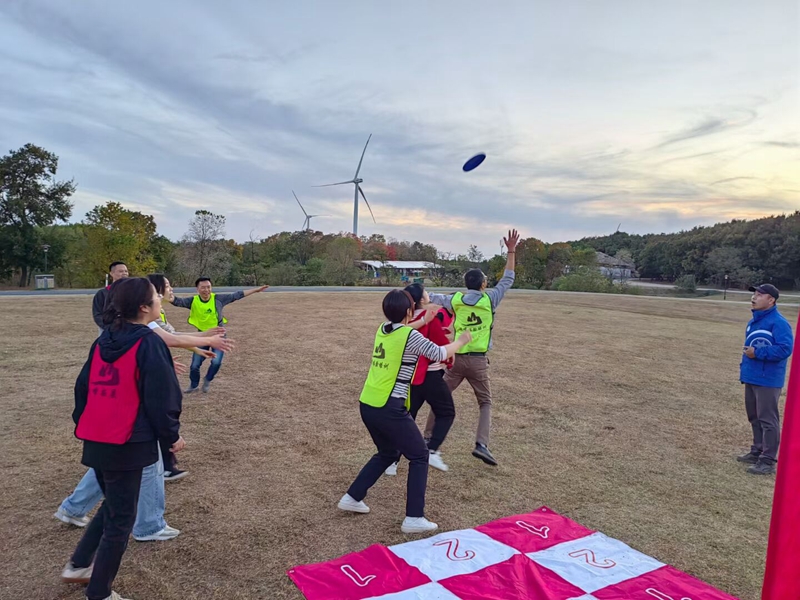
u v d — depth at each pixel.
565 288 50.16
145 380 2.85
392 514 4.31
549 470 5.41
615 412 7.73
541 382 9.52
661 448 6.25
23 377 8.80
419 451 4.00
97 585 2.85
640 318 21.97
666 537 4.11
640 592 3.25
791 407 2.15
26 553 3.60
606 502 4.70
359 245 63.41
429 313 4.83
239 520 4.15
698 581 3.43
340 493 4.71
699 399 8.70
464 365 5.33
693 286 53.72
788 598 2.14
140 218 48.41
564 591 3.23
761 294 5.64
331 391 8.41
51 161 44.56
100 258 41.91
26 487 4.66
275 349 11.98
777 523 2.16
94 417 2.84
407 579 3.32
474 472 5.27
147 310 3.01
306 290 35.09
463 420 7.09
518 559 3.56
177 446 3.03
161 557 3.59
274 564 3.54
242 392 8.20
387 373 3.97
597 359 12.05
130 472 2.89
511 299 30.08
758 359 5.60
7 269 44.66
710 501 4.82
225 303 7.91
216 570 3.45
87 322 15.64
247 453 5.65
